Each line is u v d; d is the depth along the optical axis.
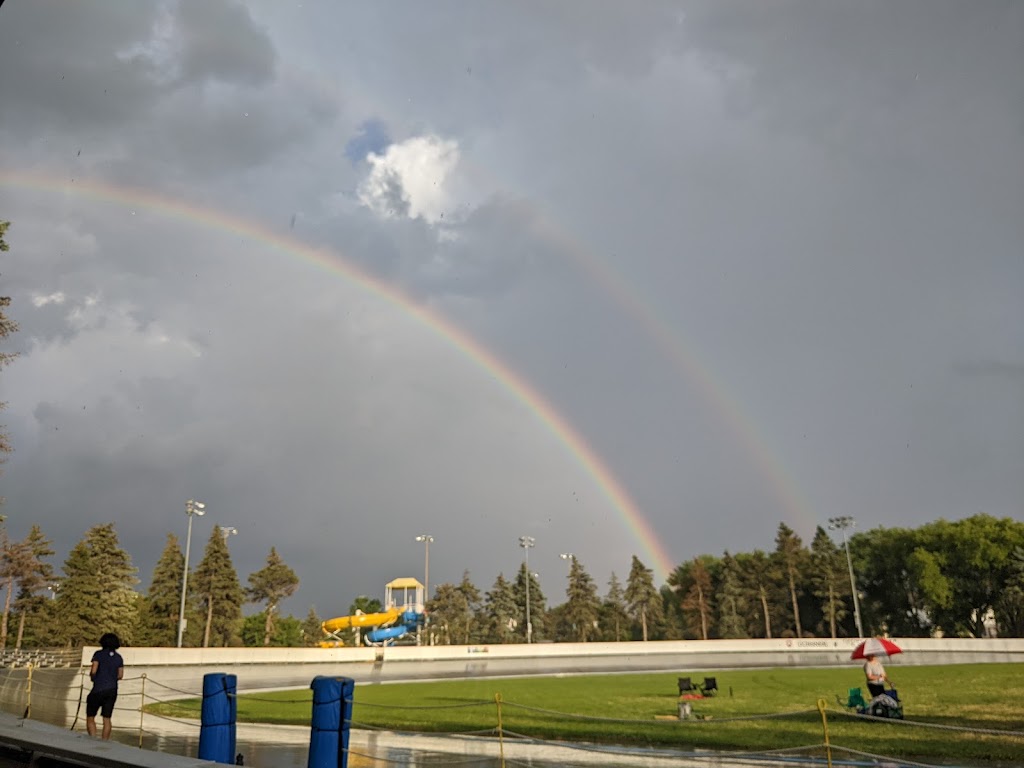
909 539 103.06
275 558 93.75
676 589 135.25
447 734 17.94
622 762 14.40
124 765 8.49
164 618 83.06
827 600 108.00
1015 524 95.50
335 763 10.63
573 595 109.56
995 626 102.88
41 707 23.72
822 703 11.54
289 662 54.91
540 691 32.84
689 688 22.80
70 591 74.75
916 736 16.88
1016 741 15.97
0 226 28.08
